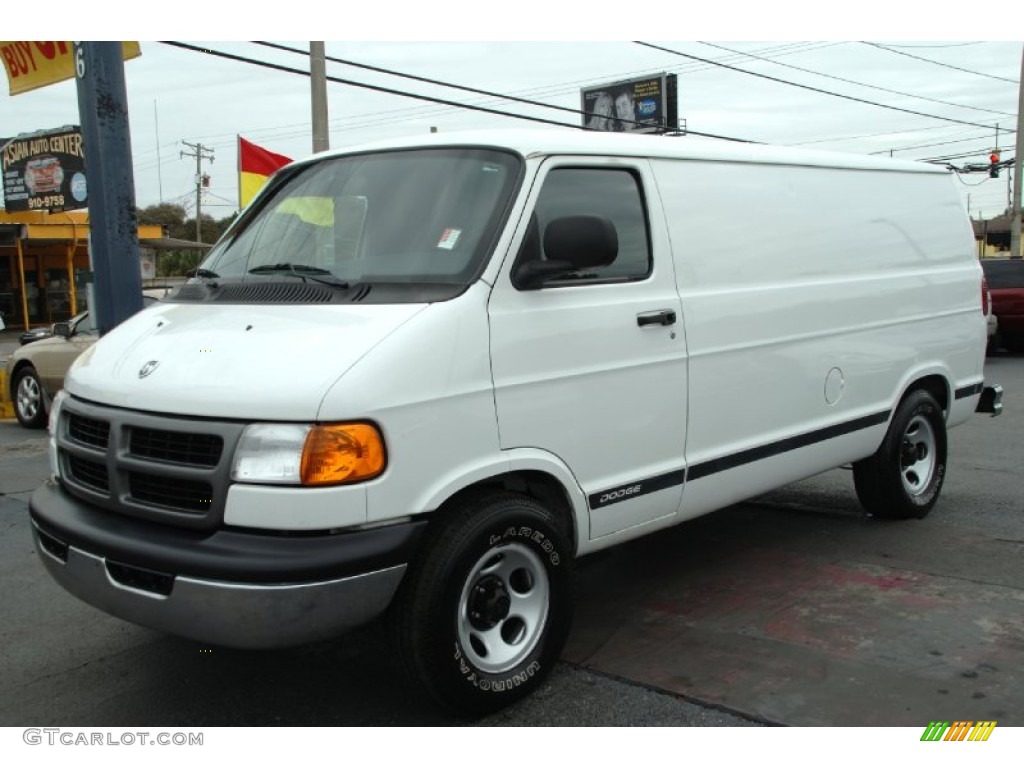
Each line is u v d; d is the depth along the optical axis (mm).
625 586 5164
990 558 5516
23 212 30359
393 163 4258
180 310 4109
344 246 4070
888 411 5879
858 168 5770
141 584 3363
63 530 3580
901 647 4254
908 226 6105
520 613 3787
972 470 7906
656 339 4289
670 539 6031
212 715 3770
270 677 4102
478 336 3572
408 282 3699
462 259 3705
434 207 3949
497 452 3637
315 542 3160
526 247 3803
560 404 3873
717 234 4691
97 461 3602
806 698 3775
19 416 11297
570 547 3908
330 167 4516
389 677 4078
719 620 4633
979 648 4230
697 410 4523
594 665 4133
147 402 3451
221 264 4418
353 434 3189
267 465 3166
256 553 3117
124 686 4047
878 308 5723
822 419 5340
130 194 8430
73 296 33062
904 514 6227
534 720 3639
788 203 5168
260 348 3441
